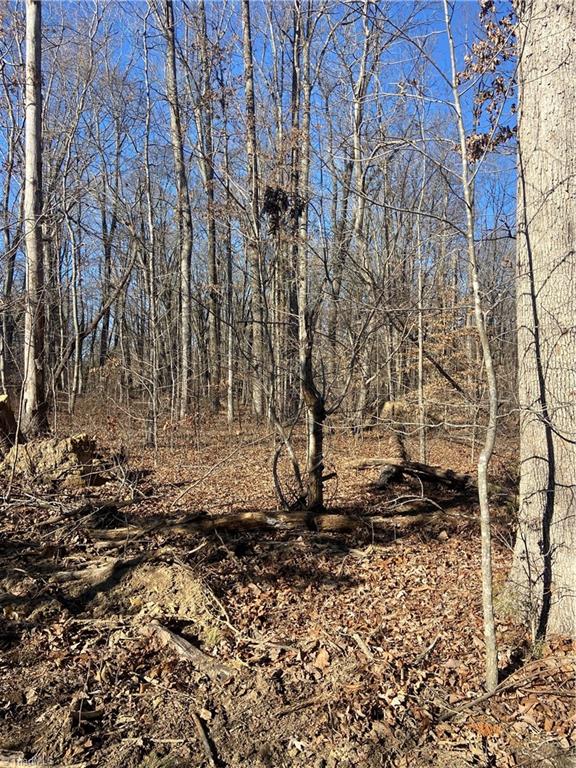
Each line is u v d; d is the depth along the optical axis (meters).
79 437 9.05
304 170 7.02
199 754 3.29
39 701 3.72
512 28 3.83
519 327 4.39
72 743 3.35
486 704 3.63
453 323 10.57
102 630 4.65
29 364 9.69
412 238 7.65
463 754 3.27
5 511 6.95
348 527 6.87
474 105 3.92
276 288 8.29
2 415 9.50
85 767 3.17
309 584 5.57
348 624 4.77
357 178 8.19
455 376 11.41
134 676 4.03
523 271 4.39
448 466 10.89
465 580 5.57
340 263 6.97
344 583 5.61
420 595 5.30
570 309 4.11
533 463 4.33
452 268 8.48
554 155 4.13
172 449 12.55
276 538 6.54
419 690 3.82
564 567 4.16
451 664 4.08
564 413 4.12
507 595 4.56
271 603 5.18
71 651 4.31
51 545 5.95
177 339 16.14
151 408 13.41
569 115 4.09
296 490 7.68
